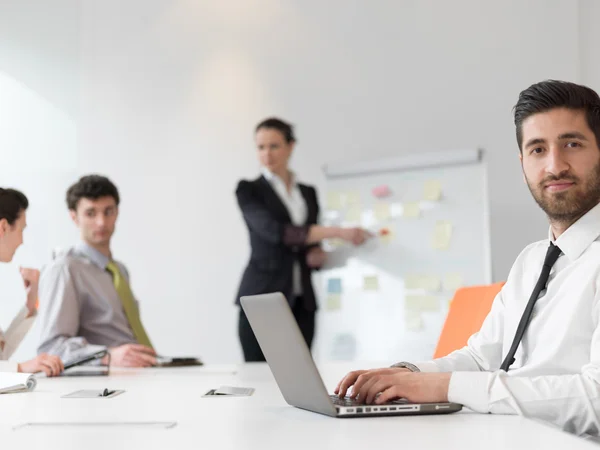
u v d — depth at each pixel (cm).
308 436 83
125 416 103
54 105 453
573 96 120
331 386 155
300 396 106
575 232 120
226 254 432
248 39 438
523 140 126
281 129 390
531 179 125
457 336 200
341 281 387
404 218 373
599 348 105
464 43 397
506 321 133
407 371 112
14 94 455
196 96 444
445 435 82
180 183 443
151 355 238
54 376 194
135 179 448
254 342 379
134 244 447
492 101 390
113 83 454
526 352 122
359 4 417
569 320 114
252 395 133
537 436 81
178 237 440
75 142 452
